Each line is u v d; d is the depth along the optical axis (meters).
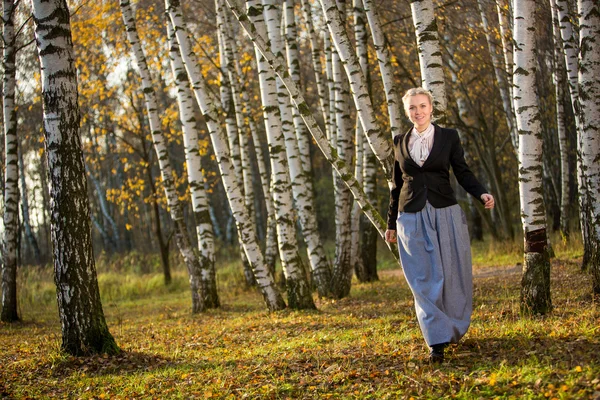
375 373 4.42
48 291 17.50
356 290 13.01
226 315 11.23
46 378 5.93
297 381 4.64
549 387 3.50
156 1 17.11
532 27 6.33
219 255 28.27
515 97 6.40
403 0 15.77
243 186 16.81
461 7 15.42
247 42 20.22
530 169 6.33
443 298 4.56
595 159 7.27
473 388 3.76
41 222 40.12
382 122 19.92
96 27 16.56
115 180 37.56
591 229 7.27
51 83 6.55
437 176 4.64
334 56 11.76
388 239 5.00
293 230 10.60
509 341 4.72
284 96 10.91
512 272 13.12
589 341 4.26
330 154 5.97
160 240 20.16
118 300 17.95
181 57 11.95
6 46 12.42
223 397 4.52
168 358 6.58
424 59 6.57
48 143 6.57
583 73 7.51
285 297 13.76
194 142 12.23
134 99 21.02
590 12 7.56
